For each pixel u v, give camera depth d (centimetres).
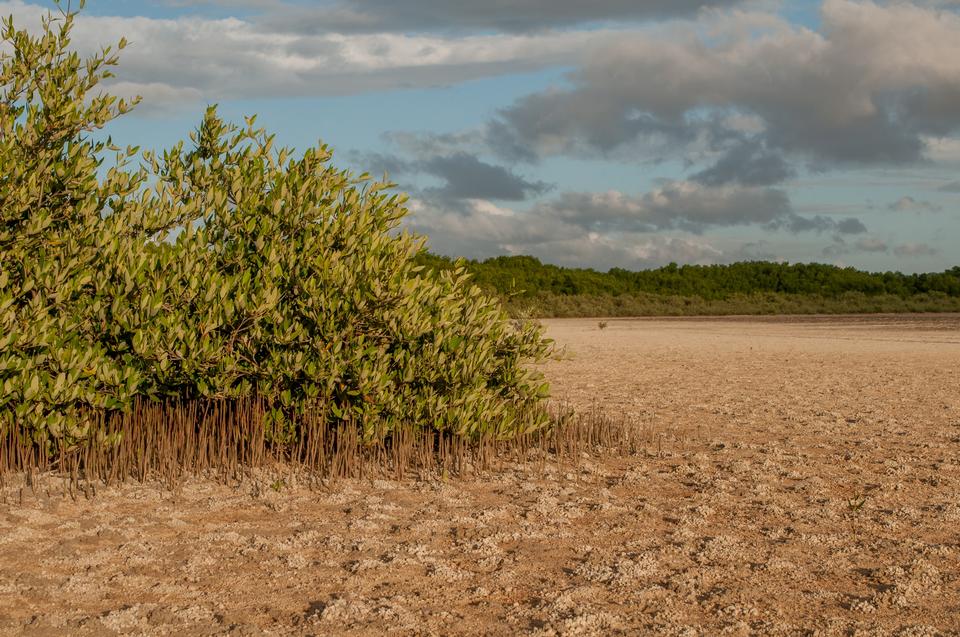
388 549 461
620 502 575
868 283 5831
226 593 392
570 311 4362
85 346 634
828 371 1416
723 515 543
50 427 594
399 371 688
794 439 804
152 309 614
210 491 583
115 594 388
